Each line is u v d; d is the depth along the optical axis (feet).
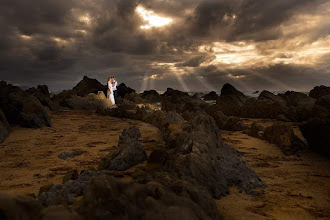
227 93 118.01
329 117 33.24
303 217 14.92
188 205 10.39
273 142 37.32
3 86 61.98
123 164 25.35
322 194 18.51
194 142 22.38
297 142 33.32
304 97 88.58
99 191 9.67
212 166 21.01
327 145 29.45
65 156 32.09
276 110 68.44
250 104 82.23
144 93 177.27
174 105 90.43
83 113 86.84
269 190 19.53
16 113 55.11
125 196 9.80
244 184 20.45
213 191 18.54
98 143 40.86
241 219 14.75
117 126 60.23
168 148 32.09
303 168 25.40
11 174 25.31
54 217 7.88
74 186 18.45
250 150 33.71
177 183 11.72
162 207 9.60
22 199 8.93
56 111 90.17
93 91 144.97
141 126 59.36
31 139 44.24
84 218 9.14
